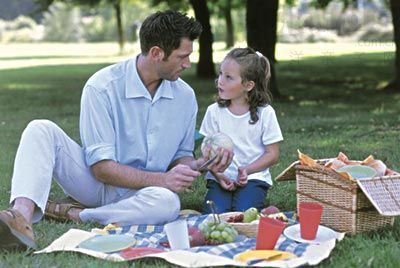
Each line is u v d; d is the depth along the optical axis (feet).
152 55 13.92
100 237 12.54
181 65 14.02
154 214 13.78
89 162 14.01
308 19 112.06
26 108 40.91
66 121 34.50
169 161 14.93
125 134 14.43
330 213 13.32
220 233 12.45
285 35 109.09
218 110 15.75
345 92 47.09
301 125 31.12
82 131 14.17
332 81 54.90
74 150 14.08
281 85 52.37
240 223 13.17
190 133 15.23
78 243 12.57
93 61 92.63
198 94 46.57
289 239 12.36
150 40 13.83
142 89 14.33
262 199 15.25
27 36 173.06
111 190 14.53
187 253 11.44
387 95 44.60
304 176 13.74
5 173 20.90
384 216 13.20
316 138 26.78
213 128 15.79
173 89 14.73
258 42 42.42
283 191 17.46
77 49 131.85
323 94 45.98
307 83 53.72
